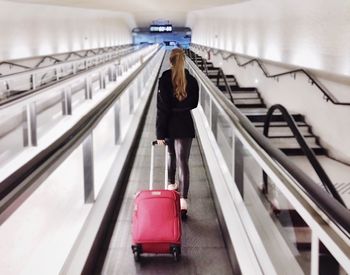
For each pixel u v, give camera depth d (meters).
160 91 2.83
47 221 2.90
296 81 7.53
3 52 9.62
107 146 4.61
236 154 2.79
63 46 15.30
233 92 10.05
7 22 9.83
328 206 1.13
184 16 30.05
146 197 2.48
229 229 2.44
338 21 5.48
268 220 3.06
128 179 3.78
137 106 6.70
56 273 2.17
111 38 26.09
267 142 1.82
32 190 1.44
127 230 2.77
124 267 2.34
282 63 8.32
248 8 11.12
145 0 12.27
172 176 3.20
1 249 2.56
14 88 7.54
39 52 12.45
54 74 9.98
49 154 1.77
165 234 2.32
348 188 4.88
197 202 3.25
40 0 10.02
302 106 7.23
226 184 3.10
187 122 2.91
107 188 3.07
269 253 2.47
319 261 1.28
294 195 1.32
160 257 2.44
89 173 2.83
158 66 15.59
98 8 16.30
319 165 2.80
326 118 6.20
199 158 4.40
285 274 2.42
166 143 3.10
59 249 2.43
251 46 11.67
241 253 2.19
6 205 1.24
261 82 10.00
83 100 8.05
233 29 15.07
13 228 2.85
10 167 3.99
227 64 15.11
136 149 4.80
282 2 7.67
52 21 13.71
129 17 31.06
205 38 25.11
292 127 3.16
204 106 5.67
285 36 8.13
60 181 3.85
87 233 2.39
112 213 2.96
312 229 1.19
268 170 1.62
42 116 6.29
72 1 11.48
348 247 0.98
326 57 6.00
